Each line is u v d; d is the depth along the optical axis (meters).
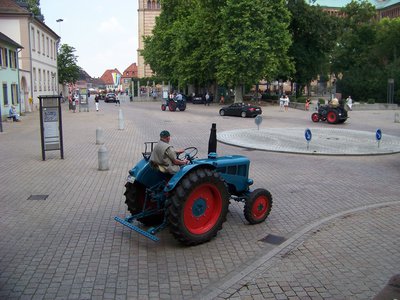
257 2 45.69
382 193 11.02
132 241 7.49
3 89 32.97
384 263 6.35
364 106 48.09
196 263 6.57
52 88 54.69
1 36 33.06
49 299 5.43
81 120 32.47
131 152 17.23
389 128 28.28
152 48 66.44
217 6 49.81
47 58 51.19
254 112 35.41
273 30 46.94
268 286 5.68
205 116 36.44
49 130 15.41
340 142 20.41
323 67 65.94
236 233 7.95
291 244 7.17
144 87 91.38
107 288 5.74
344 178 12.85
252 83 48.31
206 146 19.03
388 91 52.03
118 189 11.18
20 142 20.14
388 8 108.56
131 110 45.25
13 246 7.21
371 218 8.55
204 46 51.66
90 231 7.98
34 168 13.88
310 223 8.52
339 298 5.33
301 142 20.22
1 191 10.88
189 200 7.06
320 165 15.00
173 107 43.25
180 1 62.03
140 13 115.88
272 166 14.70
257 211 8.44
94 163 14.84
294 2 56.97
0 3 41.50
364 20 73.81
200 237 7.20
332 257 6.61
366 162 15.77
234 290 5.59
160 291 5.66
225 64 47.47
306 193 10.95
